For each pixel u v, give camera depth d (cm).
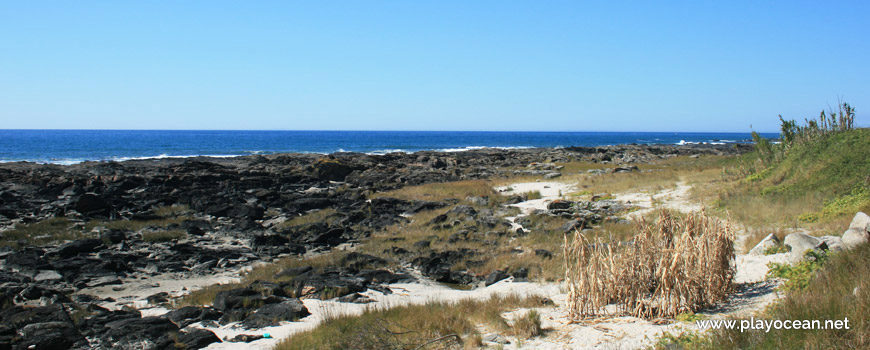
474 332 929
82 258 1870
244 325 1132
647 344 760
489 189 3497
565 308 1032
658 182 2983
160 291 1540
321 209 3064
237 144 12912
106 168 3988
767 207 1794
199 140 15300
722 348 646
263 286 1435
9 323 1120
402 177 4350
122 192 3219
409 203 3094
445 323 992
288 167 4556
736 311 846
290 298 1369
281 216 2834
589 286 966
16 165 4700
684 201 2309
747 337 664
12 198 2881
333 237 2336
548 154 6988
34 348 974
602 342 802
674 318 871
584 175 3972
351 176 4397
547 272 1546
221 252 2009
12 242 2028
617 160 6341
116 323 1134
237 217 2739
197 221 2567
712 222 1025
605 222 2195
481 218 2519
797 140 2411
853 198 1543
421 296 1413
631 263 952
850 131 2117
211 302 1352
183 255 1958
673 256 903
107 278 1648
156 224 2506
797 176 2028
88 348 1008
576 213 2406
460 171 4922
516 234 2170
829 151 2039
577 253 986
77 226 2375
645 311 903
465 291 1495
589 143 15800
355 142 15138
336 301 1356
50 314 1169
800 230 1427
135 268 1805
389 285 1587
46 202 2908
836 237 1104
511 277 1577
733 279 1038
